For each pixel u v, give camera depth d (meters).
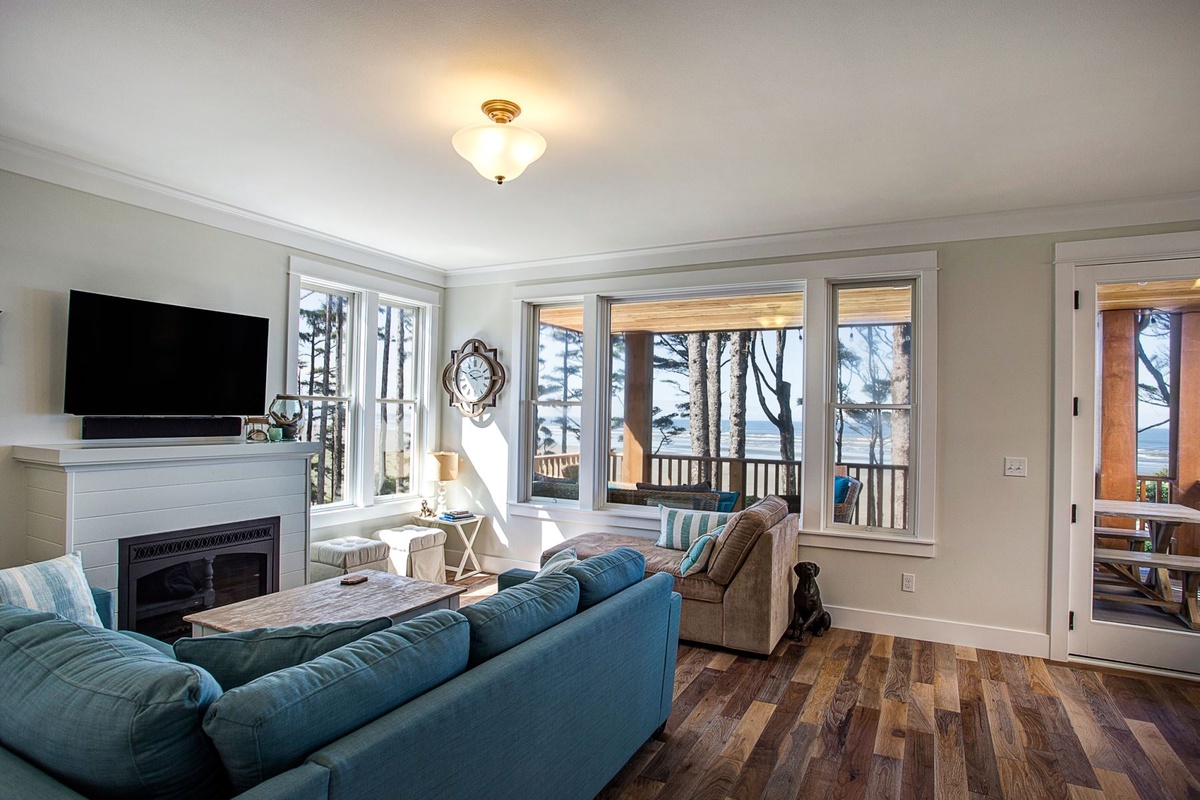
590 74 2.27
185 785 1.16
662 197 3.59
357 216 4.04
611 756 2.26
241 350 3.87
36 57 2.21
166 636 3.42
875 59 2.13
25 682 1.28
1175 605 3.49
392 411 5.25
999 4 1.83
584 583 2.29
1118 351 3.58
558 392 5.25
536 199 3.66
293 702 1.24
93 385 3.23
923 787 2.39
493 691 1.63
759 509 3.82
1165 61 2.11
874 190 3.42
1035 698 3.15
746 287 4.53
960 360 3.88
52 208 3.17
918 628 3.96
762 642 3.60
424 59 2.19
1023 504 3.74
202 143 2.95
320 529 4.52
